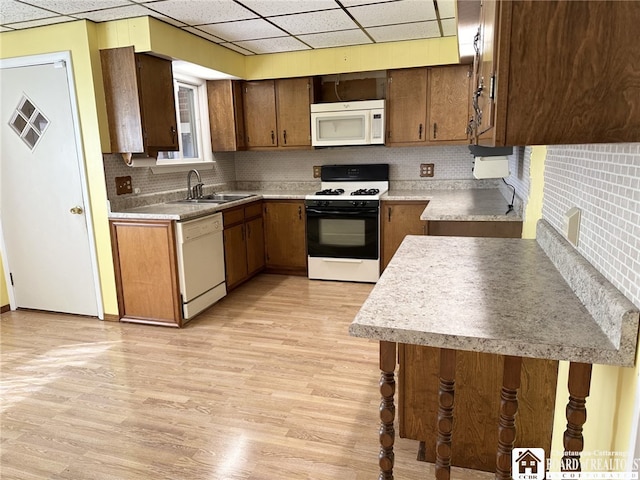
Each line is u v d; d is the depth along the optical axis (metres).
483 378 1.67
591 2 0.84
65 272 3.48
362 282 4.25
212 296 3.60
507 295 1.20
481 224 2.65
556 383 1.57
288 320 3.34
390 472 1.22
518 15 0.87
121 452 1.89
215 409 2.20
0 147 3.41
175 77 3.93
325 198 4.18
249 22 3.15
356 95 4.47
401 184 4.57
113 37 3.03
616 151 1.02
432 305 1.14
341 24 3.27
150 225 3.16
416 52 3.87
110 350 2.89
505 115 0.90
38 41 3.10
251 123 4.55
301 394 2.32
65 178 3.28
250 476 1.73
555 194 1.69
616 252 1.01
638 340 0.86
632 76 0.85
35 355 2.83
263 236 4.58
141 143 3.09
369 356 2.73
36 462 1.84
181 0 2.64
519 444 1.64
